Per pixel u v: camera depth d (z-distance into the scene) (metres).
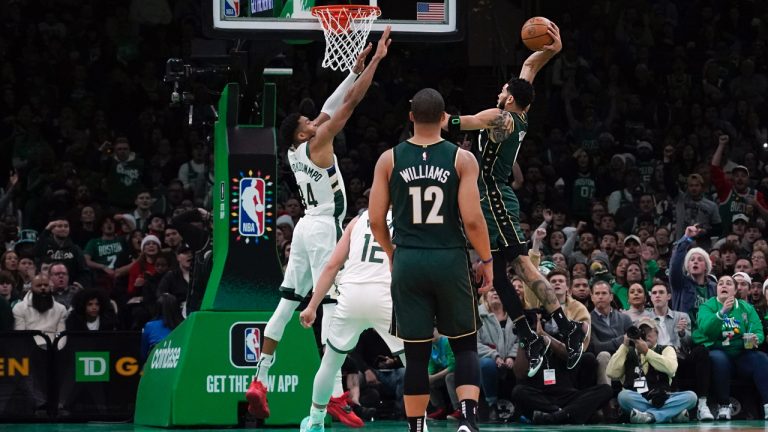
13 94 19.23
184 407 9.67
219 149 10.20
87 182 17.42
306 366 9.92
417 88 20.42
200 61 10.30
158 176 17.69
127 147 17.50
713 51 22.97
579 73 21.19
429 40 9.95
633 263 13.48
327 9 9.50
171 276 12.65
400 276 6.77
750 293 13.32
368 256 8.30
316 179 9.27
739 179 17.34
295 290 9.30
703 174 18.02
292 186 17.17
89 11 20.59
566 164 18.61
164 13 20.83
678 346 12.47
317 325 12.80
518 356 11.72
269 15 9.91
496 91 21.58
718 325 12.34
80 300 12.30
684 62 22.25
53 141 18.69
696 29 23.30
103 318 12.39
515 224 8.37
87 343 11.88
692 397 11.78
